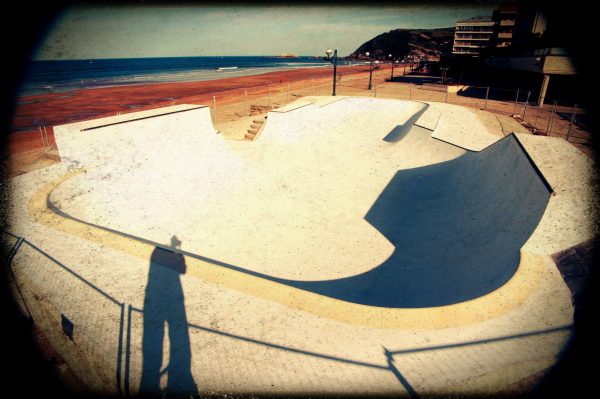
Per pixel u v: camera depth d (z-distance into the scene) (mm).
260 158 10016
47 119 18078
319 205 8023
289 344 3332
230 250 6203
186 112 8672
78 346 3551
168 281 4281
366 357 3148
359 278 5453
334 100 14867
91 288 4234
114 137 7184
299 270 5680
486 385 2846
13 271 4605
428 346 3229
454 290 4680
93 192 6637
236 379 3039
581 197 4961
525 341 3209
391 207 7961
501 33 56688
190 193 7738
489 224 6113
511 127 12750
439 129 11547
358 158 10844
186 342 3447
